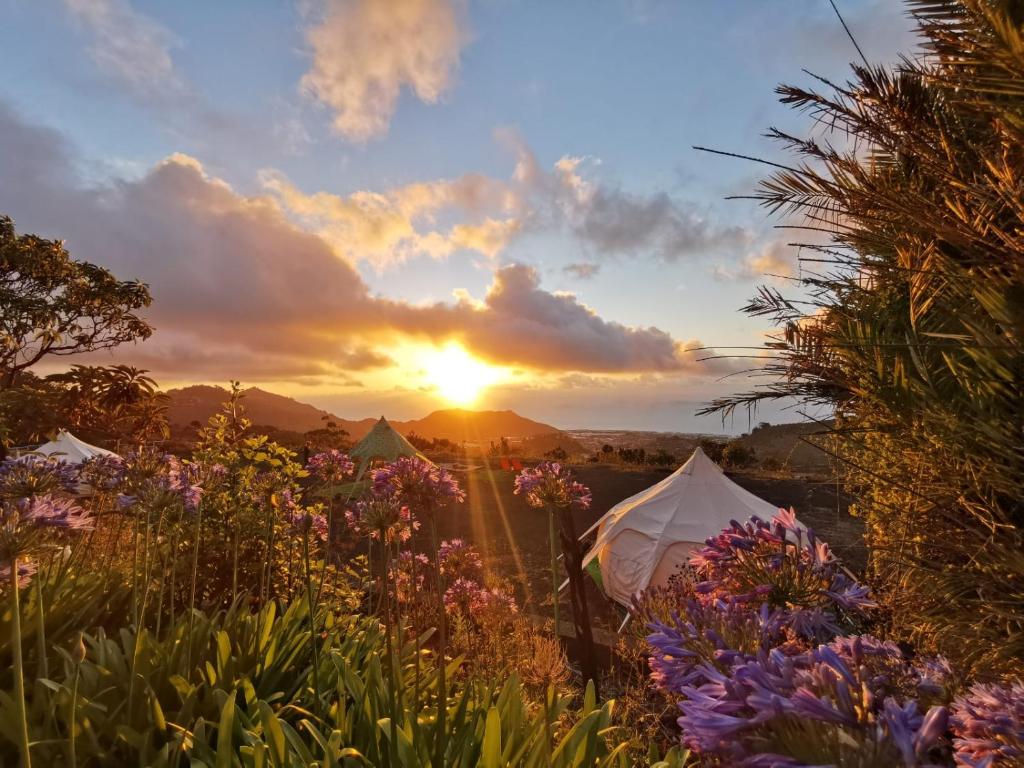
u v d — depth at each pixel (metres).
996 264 1.32
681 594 3.33
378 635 3.69
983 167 1.46
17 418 6.98
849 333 1.85
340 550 5.68
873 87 1.58
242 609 3.42
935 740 0.88
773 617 1.75
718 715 1.01
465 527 15.21
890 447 1.88
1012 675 1.42
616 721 3.34
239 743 2.37
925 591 1.74
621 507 11.10
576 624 3.92
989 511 1.54
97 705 2.30
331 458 4.40
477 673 3.62
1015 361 1.36
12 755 2.00
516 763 2.17
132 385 9.65
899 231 1.75
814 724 0.90
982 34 1.29
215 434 5.47
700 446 10.72
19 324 13.70
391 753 2.17
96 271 16.30
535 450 44.91
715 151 1.76
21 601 2.80
